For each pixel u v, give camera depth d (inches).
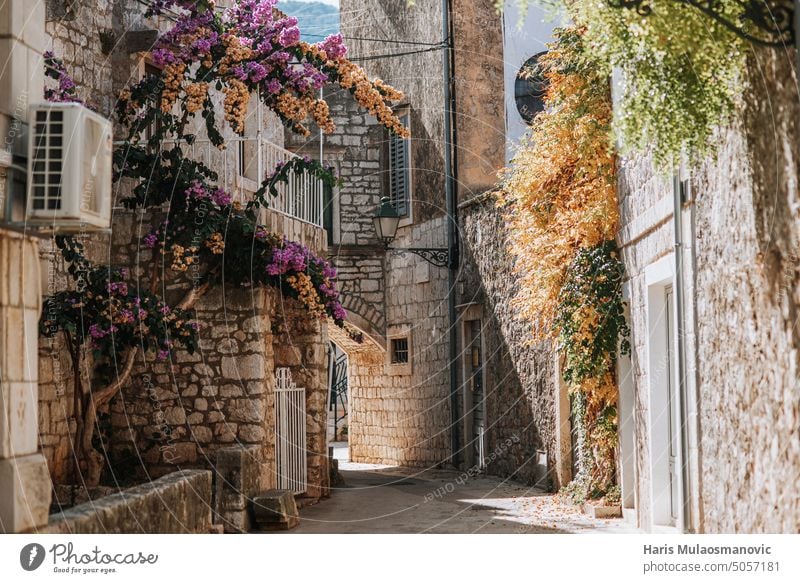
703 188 277.0
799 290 205.3
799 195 203.6
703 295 281.6
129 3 480.7
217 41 432.8
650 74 249.9
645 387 371.6
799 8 196.2
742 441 246.8
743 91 234.5
